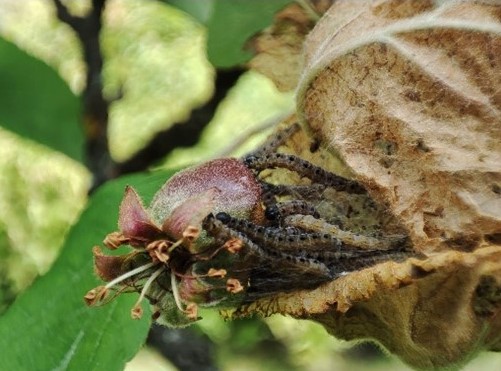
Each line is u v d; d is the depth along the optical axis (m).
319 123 0.25
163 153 0.35
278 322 0.39
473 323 0.22
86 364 0.26
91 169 0.33
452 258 0.22
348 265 0.23
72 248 0.27
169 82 0.44
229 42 0.28
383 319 0.23
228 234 0.23
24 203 0.40
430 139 0.23
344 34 0.25
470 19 0.24
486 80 0.23
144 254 0.23
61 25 0.44
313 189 0.24
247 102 0.42
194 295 0.23
